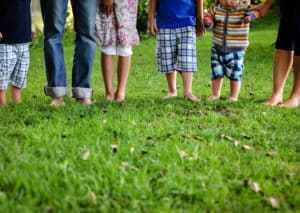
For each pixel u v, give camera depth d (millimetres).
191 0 6289
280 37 5887
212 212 2607
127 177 2953
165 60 6430
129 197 2715
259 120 4934
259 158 3566
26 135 3842
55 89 5293
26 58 5477
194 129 4402
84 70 5414
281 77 5957
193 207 2639
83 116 4684
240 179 3111
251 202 2754
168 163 3285
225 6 6270
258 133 4340
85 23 5320
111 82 6094
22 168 3049
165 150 3561
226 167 3293
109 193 2756
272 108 5555
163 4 6305
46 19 5277
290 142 4086
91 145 3623
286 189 2982
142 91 7414
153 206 2619
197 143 3877
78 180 2832
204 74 9859
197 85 8227
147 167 3160
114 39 5902
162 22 6324
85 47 5355
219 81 6465
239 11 6211
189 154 3500
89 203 2607
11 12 5230
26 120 4430
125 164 3160
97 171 3072
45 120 4406
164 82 8594
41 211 2496
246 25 6238
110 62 5996
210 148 3754
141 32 18641
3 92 5379
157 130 4242
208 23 6332
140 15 18469
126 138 3953
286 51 5887
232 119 4930
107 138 3926
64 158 3307
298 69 5766
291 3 5734
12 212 2428
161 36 6363
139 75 9562
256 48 14812
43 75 9781
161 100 5969
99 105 5309
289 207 2738
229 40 6258
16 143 3592
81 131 4070
